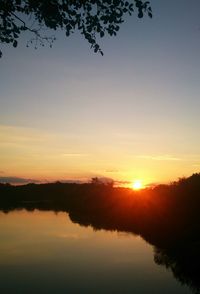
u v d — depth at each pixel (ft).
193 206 166.30
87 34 29.53
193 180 197.26
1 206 337.31
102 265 96.12
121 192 273.75
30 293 72.95
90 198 303.68
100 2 28.94
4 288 76.48
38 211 280.72
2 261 102.22
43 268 93.61
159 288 75.10
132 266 94.38
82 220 208.95
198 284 77.25
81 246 124.36
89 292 73.10
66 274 87.30
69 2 29.04
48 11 28.40
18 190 495.82
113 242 131.75
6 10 27.84
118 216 206.59
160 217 171.42
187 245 111.45
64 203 370.73
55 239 139.64
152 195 208.64
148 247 119.96
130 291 73.26
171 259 100.17
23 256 108.68
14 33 28.27
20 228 172.86
